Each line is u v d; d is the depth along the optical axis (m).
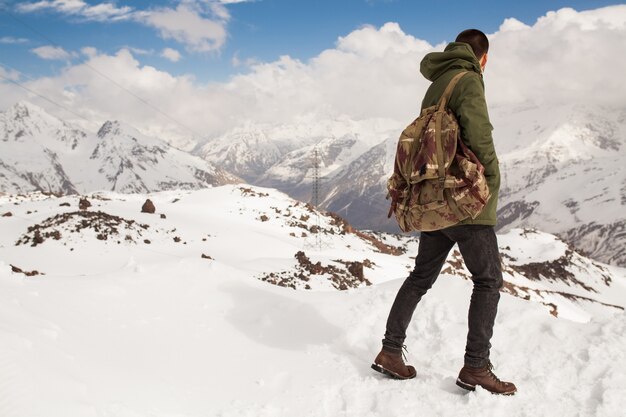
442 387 3.64
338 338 4.79
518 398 3.38
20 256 33.62
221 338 4.63
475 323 3.48
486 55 3.79
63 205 52.50
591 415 3.12
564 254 164.62
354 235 73.38
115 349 3.86
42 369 2.73
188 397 3.32
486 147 3.17
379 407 3.32
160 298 5.41
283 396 3.52
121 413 2.75
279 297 5.70
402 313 3.77
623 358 3.61
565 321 4.42
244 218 62.34
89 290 5.10
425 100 3.55
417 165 3.23
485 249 3.39
